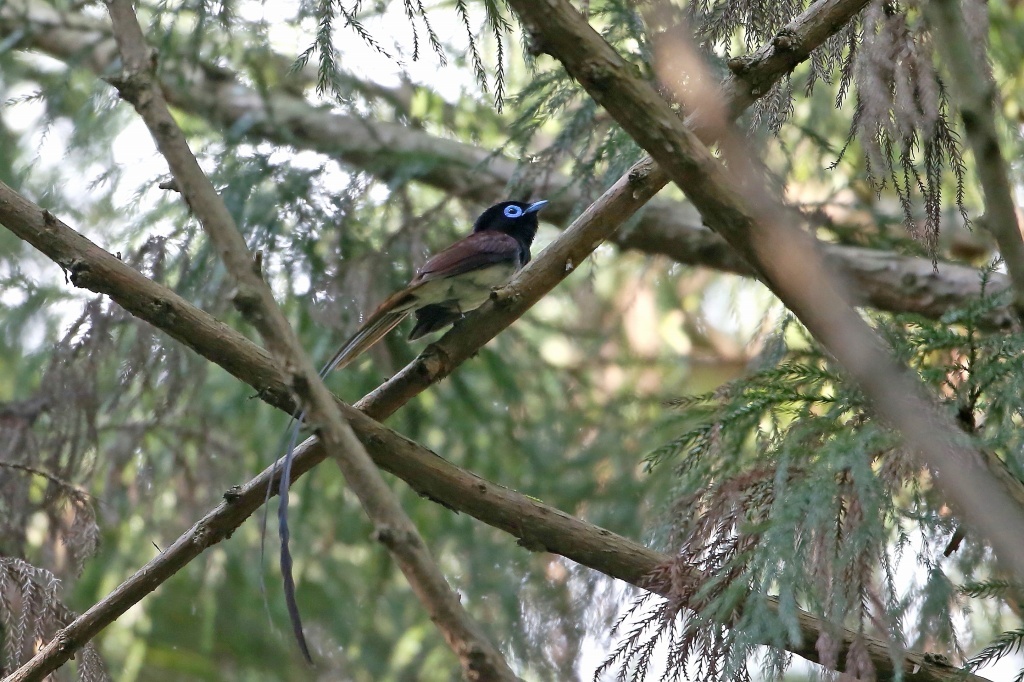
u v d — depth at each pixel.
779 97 7.36
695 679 5.70
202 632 14.09
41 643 7.69
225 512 6.96
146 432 12.70
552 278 7.31
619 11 9.48
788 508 5.46
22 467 8.87
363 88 12.78
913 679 5.83
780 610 5.18
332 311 11.97
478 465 13.48
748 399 6.45
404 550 4.46
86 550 8.77
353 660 13.82
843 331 5.32
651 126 5.40
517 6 5.35
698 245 13.06
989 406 6.16
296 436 5.29
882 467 5.86
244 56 12.59
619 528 12.05
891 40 6.01
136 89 5.87
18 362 13.29
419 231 12.72
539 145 13.79
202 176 5.61
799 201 11.82
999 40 12.36
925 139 6.09
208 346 6.71
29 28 13.52
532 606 11.65
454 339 7.27
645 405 14.28
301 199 12.20
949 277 11.13
